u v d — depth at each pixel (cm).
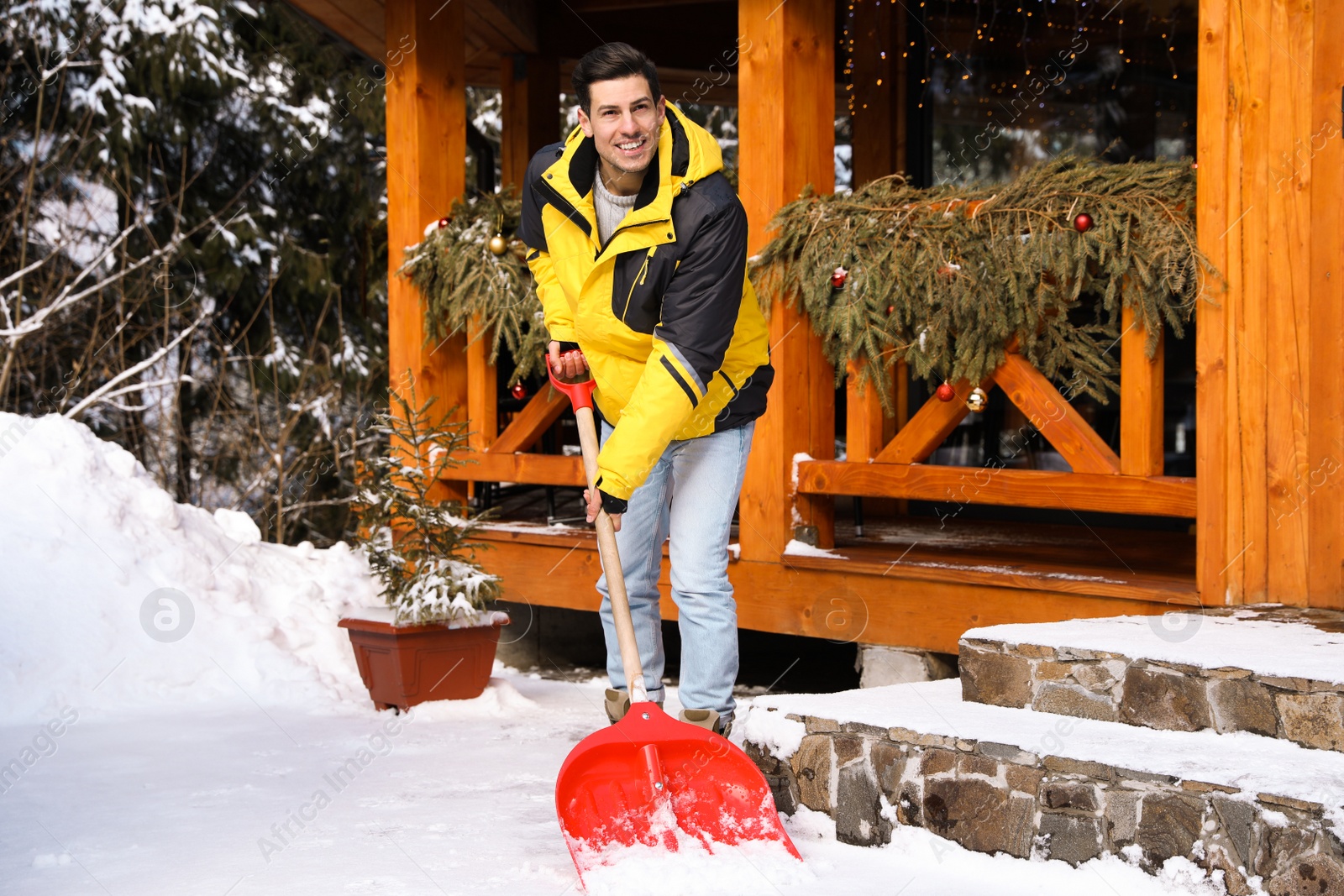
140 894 230
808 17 439
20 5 1126
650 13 767
